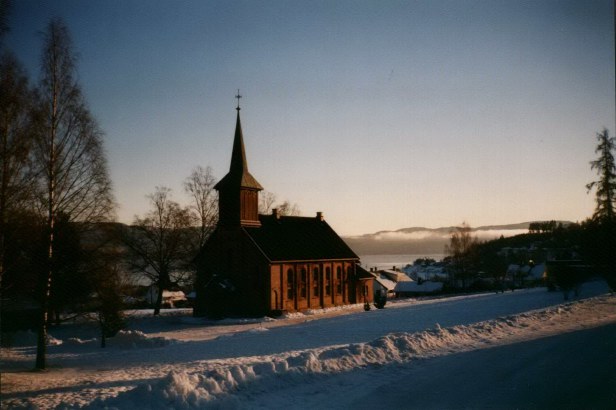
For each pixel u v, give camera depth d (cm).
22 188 2345
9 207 2275
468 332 2298
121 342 3884
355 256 7331
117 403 1208
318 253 6850
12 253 2375
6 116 2278
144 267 6681
